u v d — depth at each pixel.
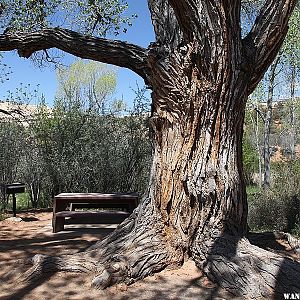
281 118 36.19
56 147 12.27
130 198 7.43
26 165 12.46
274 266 4.12
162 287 4.29
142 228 4.80
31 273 4.55
